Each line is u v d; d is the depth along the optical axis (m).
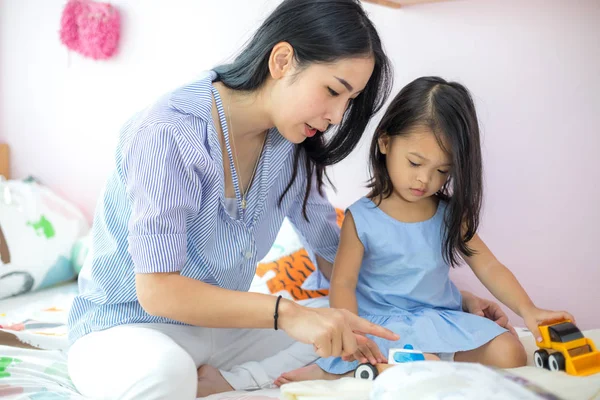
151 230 1.08
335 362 1.31
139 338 1.13
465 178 1.37
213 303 1.07
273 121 1.22
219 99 1.23
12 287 1.98
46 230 2.15
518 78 1.72
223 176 1.22
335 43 1.11
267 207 1.35
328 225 1.51
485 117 1.78
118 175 1.20
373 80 1.27
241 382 1.29
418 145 1.35
